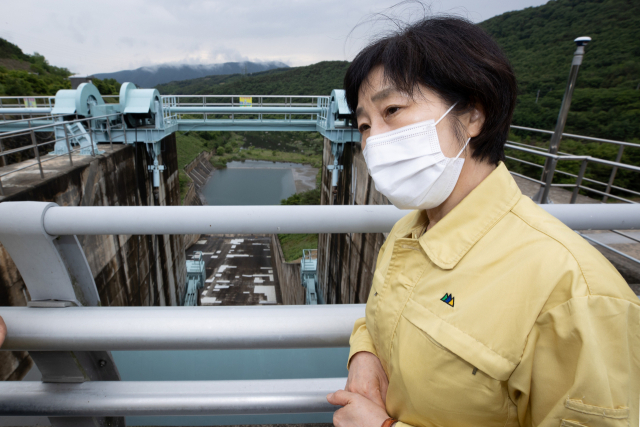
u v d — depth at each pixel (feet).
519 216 1.72
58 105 33.68
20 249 3.10
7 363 16.14
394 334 2.01
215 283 86.53
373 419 2.04
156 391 3.35
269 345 3.16
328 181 57.21
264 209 3.35
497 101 1.82
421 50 1.85
